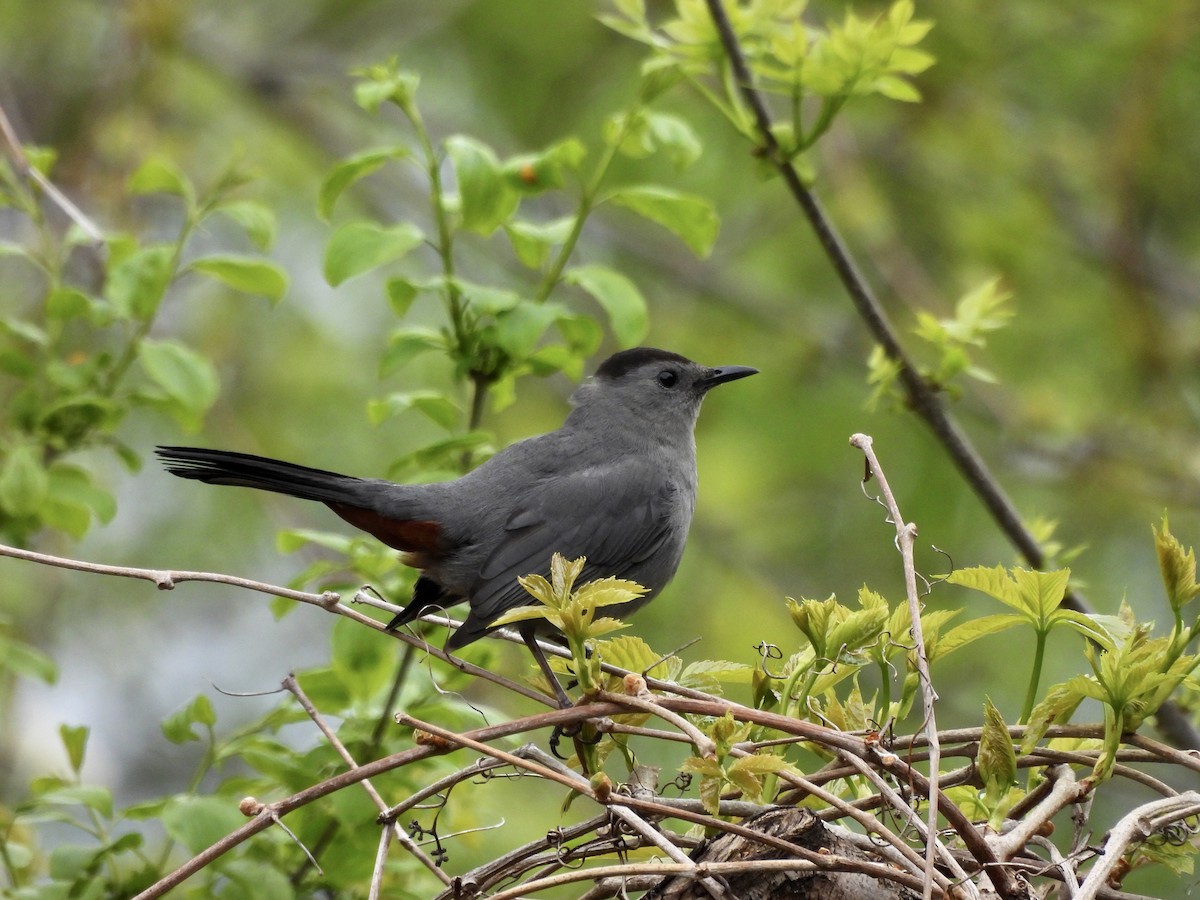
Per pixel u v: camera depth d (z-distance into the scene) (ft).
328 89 53.11
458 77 54.75
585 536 27.02
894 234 46.68
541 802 34.68
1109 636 16.78
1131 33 40.37
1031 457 40.11
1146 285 43.47
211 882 21.61
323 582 28.43
